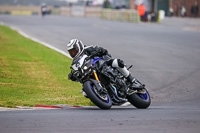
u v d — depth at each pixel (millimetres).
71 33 99250
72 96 37000
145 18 169750
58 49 64375
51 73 45812
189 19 188125
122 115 23500
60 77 44406
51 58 54312
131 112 25250
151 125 20141
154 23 160250
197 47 80375
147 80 47906
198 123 20953
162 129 19156
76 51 27266
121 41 86250
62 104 32656
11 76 42875
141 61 61094
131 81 28609
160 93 41375
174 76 50906
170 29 125500
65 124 20156
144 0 183375
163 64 59562
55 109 27609
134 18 165125
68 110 26469
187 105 33750
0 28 95562
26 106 29484
